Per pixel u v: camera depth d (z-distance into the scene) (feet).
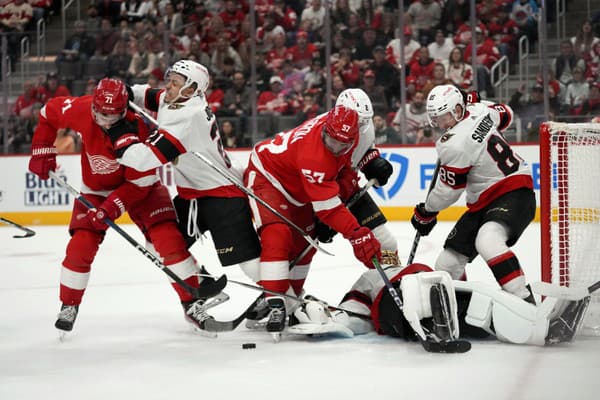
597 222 21.43
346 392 15.53
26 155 56.44
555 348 19.02
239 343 20.51
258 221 21.13
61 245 44.70
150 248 23.06
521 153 51.13
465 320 19.66
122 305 26.68
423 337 18.69
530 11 55.42
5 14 65.00
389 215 52.95
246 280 31.63
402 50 54.54
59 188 56.03
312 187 19.98
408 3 56.29
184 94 20.27
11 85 62.44
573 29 55.42
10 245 45.11
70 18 63.46
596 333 20.63
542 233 21.12
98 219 20.48
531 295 20.22
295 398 15.23
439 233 45.52
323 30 57.52
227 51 58.80
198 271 22.04
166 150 19.76
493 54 55.77
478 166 20.84
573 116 55.11
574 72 54.95
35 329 22.94
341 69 56.80
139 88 22.68
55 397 15.78
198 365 18.16
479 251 20.44
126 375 17.39
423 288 18.94
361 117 22.07
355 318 20.94
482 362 17.67
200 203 21.72
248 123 57.57
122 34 61.36
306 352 19.15
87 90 61.21
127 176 20.74
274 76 58.08
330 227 22.25
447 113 20.61
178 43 60.23
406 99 55.42
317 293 28.09
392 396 15.19
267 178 21.42
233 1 59.47
